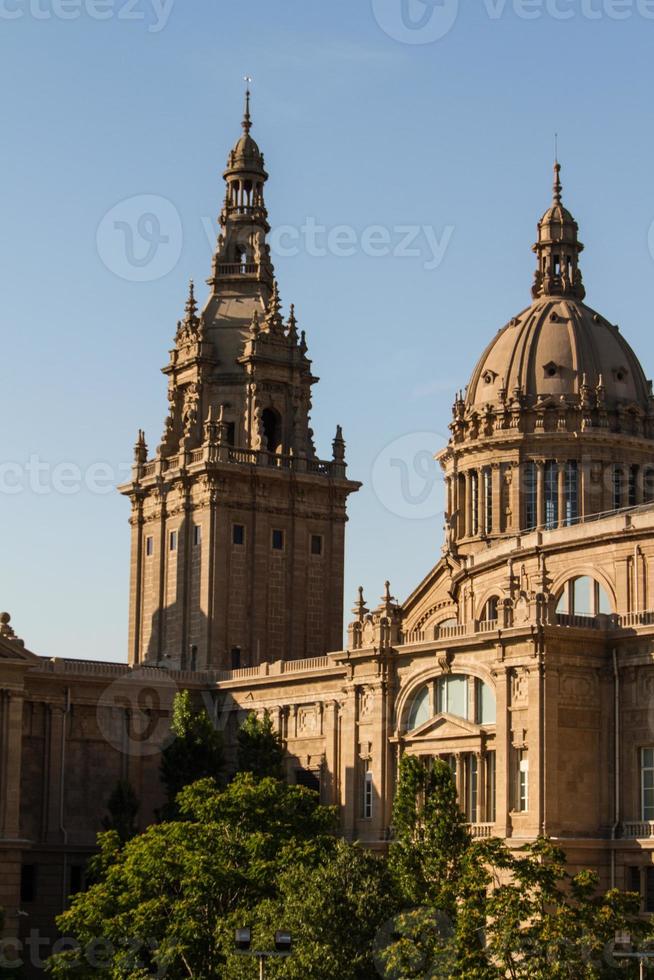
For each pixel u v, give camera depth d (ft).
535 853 444.96
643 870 519.19
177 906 474.08
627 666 533.55
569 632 534.37
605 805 533.14
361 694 609.42
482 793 552.00
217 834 505.25
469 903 427.74
